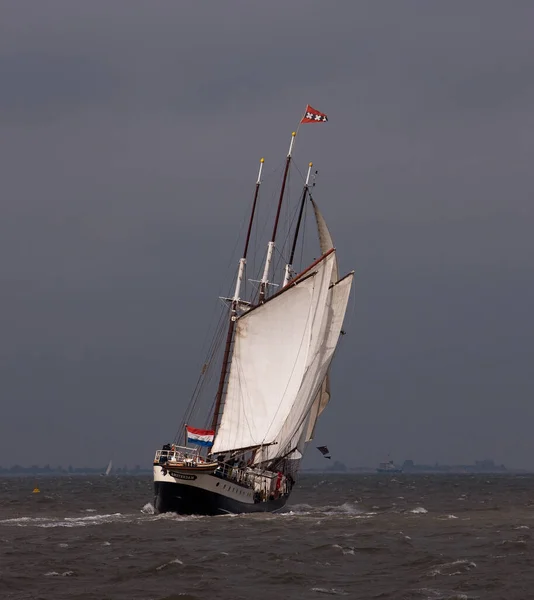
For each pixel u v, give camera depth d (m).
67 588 196.88
